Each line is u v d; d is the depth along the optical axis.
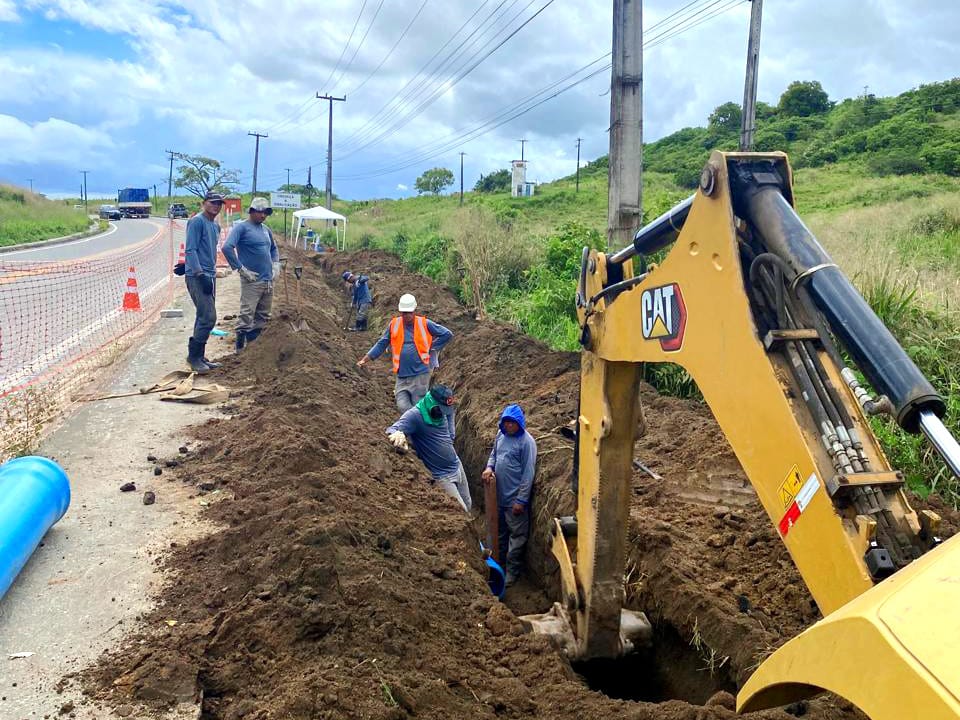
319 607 3.69
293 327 10.46
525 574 7.11
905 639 1.31
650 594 5.04
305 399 7.75
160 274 20.17
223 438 6.64
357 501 5.22
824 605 2.06
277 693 3.24
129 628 3.84
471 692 3.54
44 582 4.29
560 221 33.34
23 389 8.15
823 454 2.11
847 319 2.05
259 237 10.22
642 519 5.52
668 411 7.54
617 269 3.57
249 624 3.70
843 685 1.42
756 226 2.46
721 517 5.49
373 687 3.25
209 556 4.52
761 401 2.30
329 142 45.31
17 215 41.03
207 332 8.96
